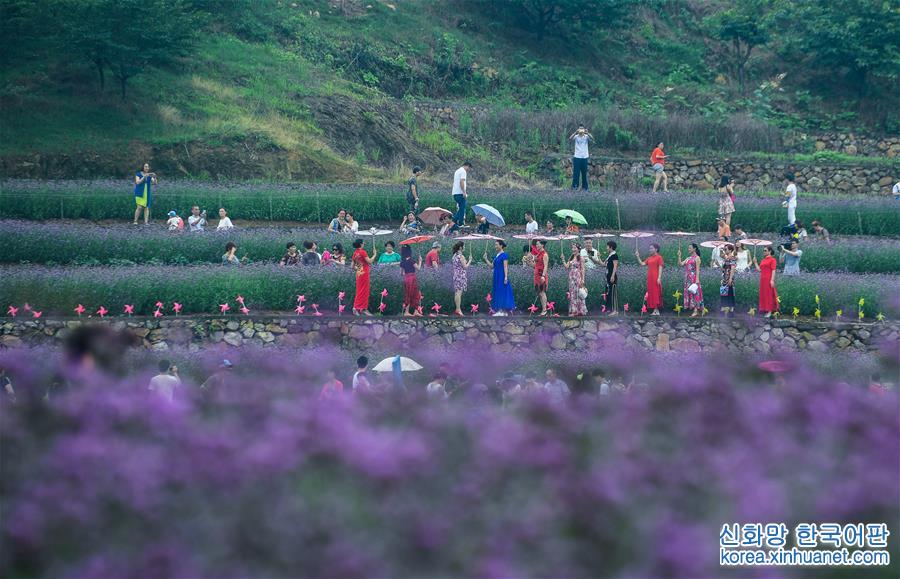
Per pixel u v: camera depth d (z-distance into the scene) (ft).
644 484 81.71
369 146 342.23
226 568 71.61
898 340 193.16
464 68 419.13
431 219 253.24
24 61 325.21
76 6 311.47
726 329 198.80
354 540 73.72
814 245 249.96
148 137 305.94
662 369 162.50
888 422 96.17
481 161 353.51
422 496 79.20
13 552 73.87
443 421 94.58
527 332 193.77
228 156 306.14
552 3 450.71
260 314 191.31
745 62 451.53
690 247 207.72
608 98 421.59
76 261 220.64
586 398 103.35
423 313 204.03
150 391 112.68
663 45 473.67
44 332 179.32
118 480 79.82
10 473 81.25
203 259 228.22
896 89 435.53
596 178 348.18
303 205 275.80
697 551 73.97
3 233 222.07
